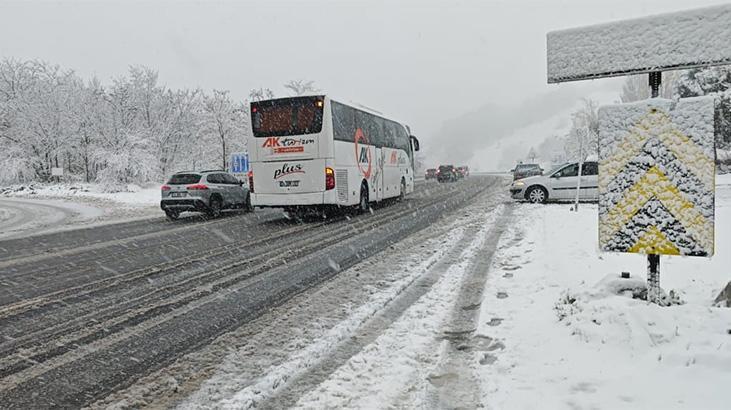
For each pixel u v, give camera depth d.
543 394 3.34
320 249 9.99
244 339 4.89
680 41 3.97
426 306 5.70
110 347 4.77
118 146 36.12
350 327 5.07
